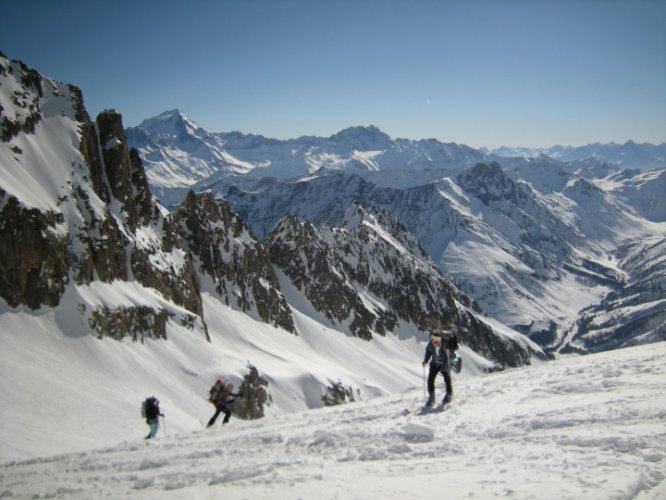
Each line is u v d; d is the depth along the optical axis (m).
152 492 10.75
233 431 20.08
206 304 138.38
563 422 13.12
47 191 89.19
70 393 62.34
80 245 88.06
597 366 20.81
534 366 28.09
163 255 117.75
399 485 9.47
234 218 176.25
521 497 8.13
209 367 94.56
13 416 50.53
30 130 94.31
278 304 168.25
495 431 13.44
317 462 12.27
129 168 113.25
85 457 18.14
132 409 64.81
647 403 13.53
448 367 19.42
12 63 99.38
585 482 8.52
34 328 74.50
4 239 76.12
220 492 10.14
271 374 111.06
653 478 8.69
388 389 164.62
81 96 107.31
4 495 11.95
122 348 83.50
